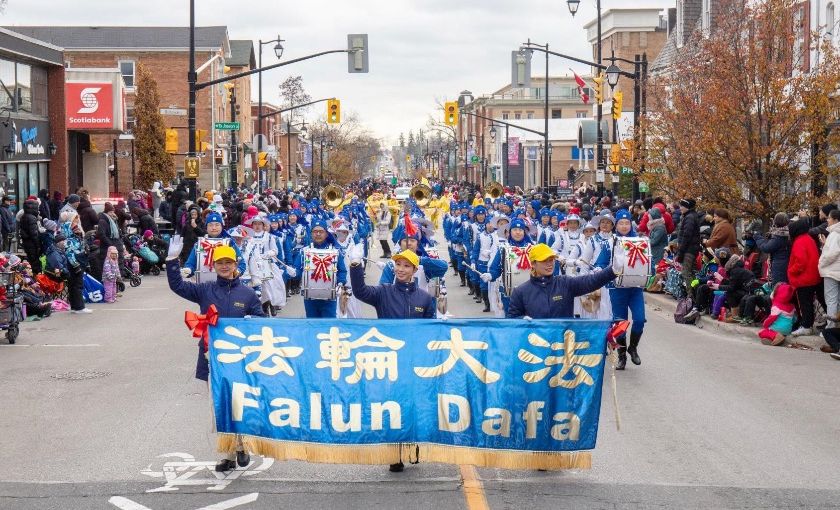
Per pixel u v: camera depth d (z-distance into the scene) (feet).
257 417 28.60
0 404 39.37
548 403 28.43
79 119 132.98
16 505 26.58
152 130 170.30
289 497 27.22
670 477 29.37
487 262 67.31
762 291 58.54
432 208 137.08
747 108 67.26
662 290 78.02
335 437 28.48
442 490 27.89
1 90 107.55
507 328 28.55
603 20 237.45
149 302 73.15
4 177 104.22
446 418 28.43
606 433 34.78
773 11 69.31
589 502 26.86
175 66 215.92
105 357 49.93
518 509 26.21
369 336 28.66
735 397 40.75
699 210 72.18
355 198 104.99
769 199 68.23
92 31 219.20
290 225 77.77
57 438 33.94
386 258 113.70
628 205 91.15
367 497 27.20
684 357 50.19
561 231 60.64
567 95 381.40
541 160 260.62
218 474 29.50
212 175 213.46
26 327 60.34
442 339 28.60
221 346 28.84
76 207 86.53
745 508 26.50
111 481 28.84
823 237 56.34
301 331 28.78
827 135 68.49
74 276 66.90
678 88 85.20
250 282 56.29
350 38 110.52
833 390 42.04
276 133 342.85
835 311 50.39
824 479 29.22
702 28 98.58
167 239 98.17
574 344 28.53
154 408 38.45
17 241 87.40
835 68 67.67
